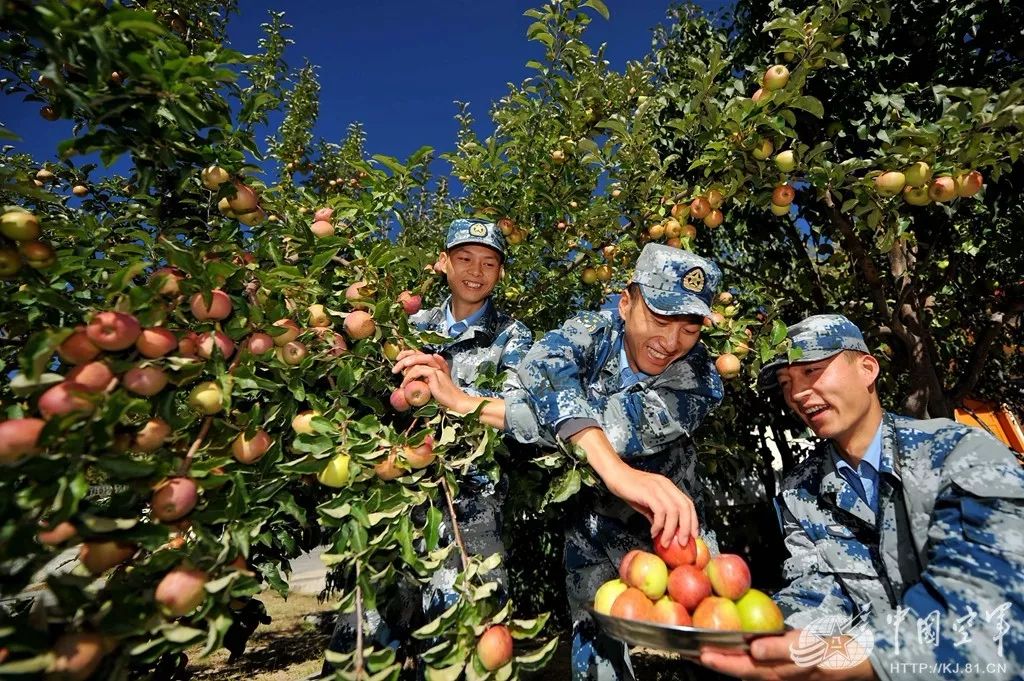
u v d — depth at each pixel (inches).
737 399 198.8
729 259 239.1
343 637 97.8
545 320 202.8
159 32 53.1
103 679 44.2
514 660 57.5
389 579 63.0
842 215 153.6
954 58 144.2
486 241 119.1
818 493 81.5
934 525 58.1
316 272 77.7
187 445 59.2
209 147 66.0
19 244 59.6
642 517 90.2
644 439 86.4
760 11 159.3
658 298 82.0
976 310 206.5
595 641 89.8
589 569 95.0
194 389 58.5
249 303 67.4
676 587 63.0
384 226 179.2
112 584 47.2
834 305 203.5
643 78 188.2
